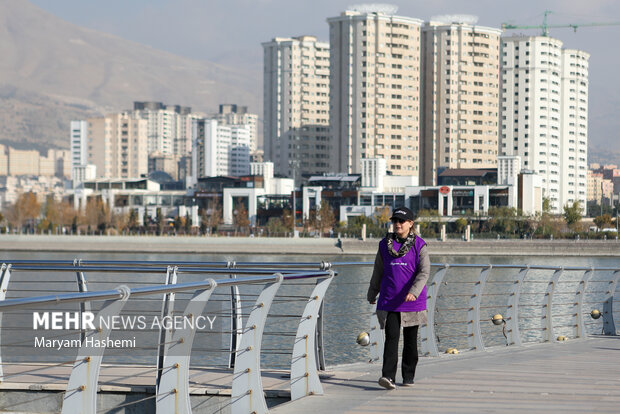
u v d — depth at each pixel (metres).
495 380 14.26
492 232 181.12
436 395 12.84
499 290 73.81
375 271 13.30
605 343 21.34
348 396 12.73
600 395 12.95
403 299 12.92
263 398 11.59
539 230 180.50
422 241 12.93
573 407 12.00
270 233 184.62
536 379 14.42
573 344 21.06
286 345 38.53
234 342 14.92
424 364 16.30
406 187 199.00
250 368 11.62
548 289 21.86
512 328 20.62
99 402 12.99
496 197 196.00
